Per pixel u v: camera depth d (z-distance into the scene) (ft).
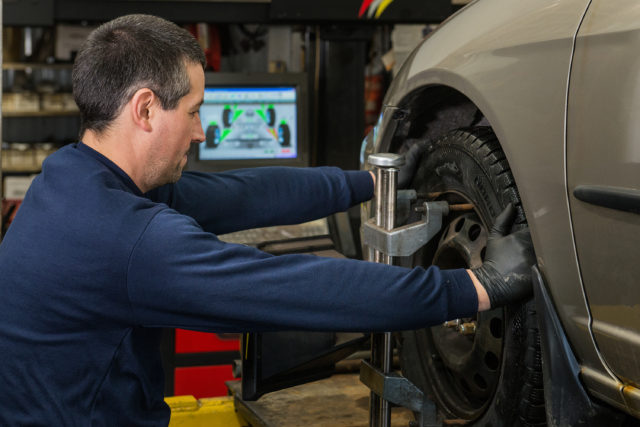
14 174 12.73
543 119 3.29
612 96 2.93
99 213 3.44
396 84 4.88
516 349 3.61
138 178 3.83
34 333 3.55
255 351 4.88
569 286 3.21
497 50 3.69
